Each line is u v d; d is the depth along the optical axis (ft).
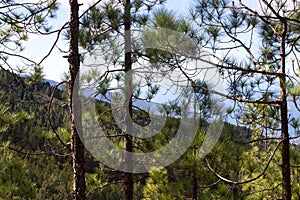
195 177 15.35
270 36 15.88
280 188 17.03
